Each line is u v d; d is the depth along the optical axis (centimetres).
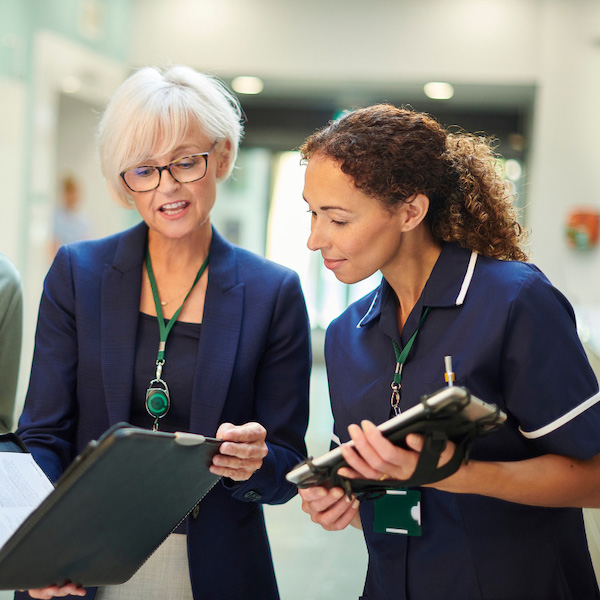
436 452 115
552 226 770
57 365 177
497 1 782
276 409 180
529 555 139
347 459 119
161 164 167
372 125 137
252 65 825
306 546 399
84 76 771
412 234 144
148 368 174
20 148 693
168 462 126
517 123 909
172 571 170
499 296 138
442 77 797
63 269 181
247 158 1084
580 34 766
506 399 138
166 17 827
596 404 134
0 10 651
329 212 137
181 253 178
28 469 151
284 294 181
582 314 357
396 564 144
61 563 128
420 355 144
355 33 808
